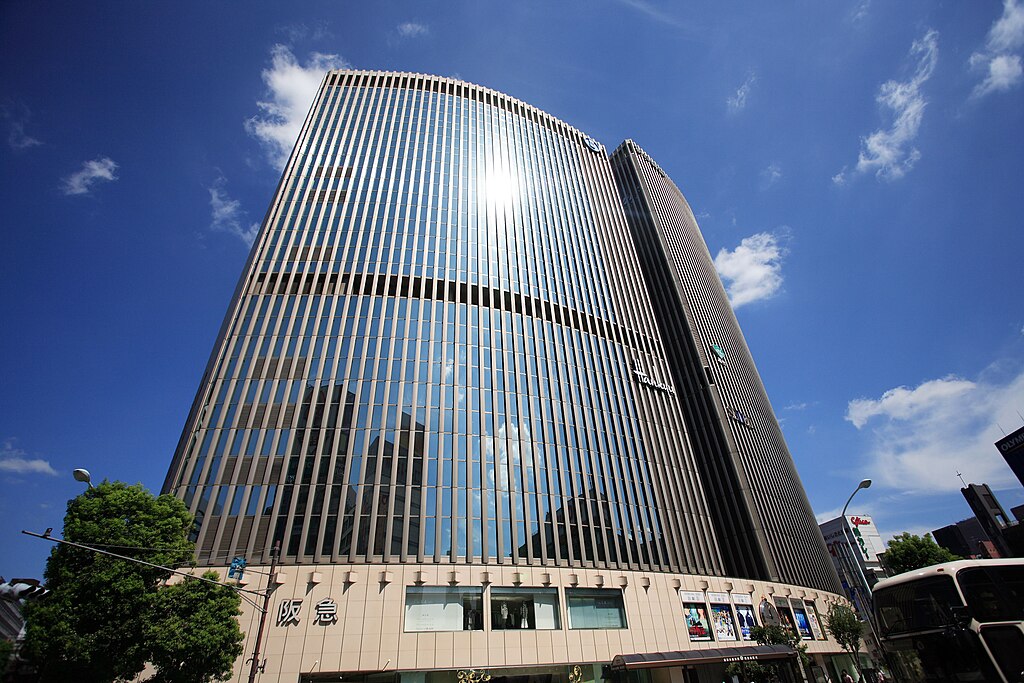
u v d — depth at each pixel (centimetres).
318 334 4178
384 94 6406
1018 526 5588
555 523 4025
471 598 3291
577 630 3478
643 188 9125
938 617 1384
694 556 4753
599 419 5066
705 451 6688
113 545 2142
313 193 5134
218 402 3694
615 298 6544
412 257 4941
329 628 2898
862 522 11412
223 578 2939
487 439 4156
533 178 6725
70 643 1931
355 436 3725
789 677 3869
